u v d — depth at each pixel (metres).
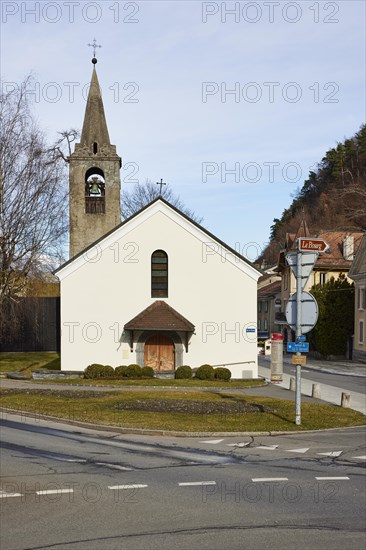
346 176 63.38
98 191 35.00
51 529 8.00
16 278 33.09
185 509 8.96
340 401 23.08
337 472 11.60
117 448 13.89
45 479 10.88
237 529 8.03
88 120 35.47
